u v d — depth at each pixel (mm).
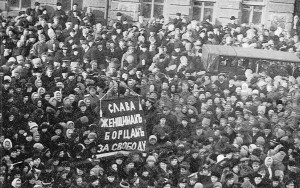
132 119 14195
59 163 13414
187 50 18516
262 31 20984
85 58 17672
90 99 14820
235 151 14070
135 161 13547
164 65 17953
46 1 21594
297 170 14031
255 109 15742
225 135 14609
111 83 15945
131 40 18844
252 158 13797
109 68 17297
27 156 13359
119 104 14148
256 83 16531
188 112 15008
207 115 14984
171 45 18688
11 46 18125
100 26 20047
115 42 18672
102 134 13984
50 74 15375
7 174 12891
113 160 13672
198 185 13172
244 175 13469
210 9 22875
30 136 13570
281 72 17125
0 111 13867
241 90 16234
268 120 15508
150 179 13367
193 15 22875
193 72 17031
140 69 17281
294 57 17359
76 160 13539
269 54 17500
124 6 22266
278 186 13602
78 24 20094
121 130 14094
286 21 22359
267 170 13719
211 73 17094
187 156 13867
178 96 15680
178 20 21141
